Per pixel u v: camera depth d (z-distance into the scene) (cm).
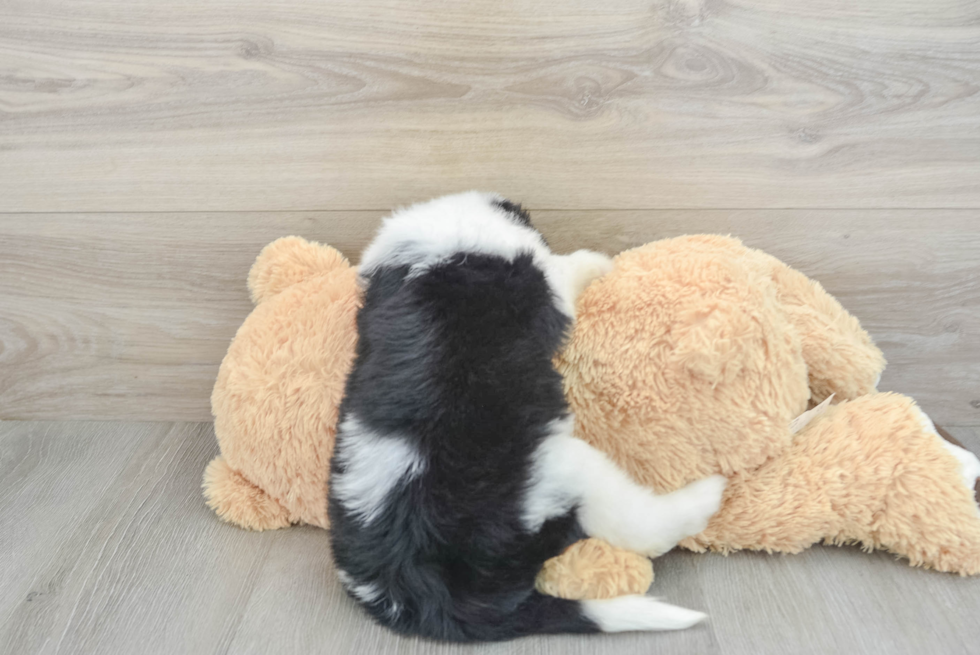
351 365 91
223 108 106
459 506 77
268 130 107
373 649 82
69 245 117
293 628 86
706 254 91
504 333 81
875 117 102
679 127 104
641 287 89
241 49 103
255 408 96
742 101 102
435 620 80
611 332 88
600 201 109
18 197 113
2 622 88
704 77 101
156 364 125
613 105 103
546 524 80
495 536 78
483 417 79
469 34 100
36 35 104
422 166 108
